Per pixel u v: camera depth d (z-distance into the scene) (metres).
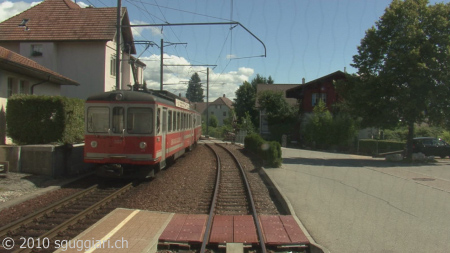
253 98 51.88
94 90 26.19
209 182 12.23
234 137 40.25
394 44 21.20
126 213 7.42
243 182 12.28
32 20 27.25
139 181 12.12
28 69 15.18
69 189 10.39
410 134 21.98
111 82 27.62
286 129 38.91
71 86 26.27
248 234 6.22
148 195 9.82
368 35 22.27
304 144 35.12
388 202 8.84
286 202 8.48
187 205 8.66
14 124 13.23
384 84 21.38
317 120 31.45
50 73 17.20
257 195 9.98
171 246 5.79
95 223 6.72
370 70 22.45
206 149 27.05
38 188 10.33
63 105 13.62
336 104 33.47
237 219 7.23
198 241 5.80
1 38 25.77
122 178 12.38
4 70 14.99
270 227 6.64
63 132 13.59
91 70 26.22
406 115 21.11
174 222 6.82
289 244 5.82
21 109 13.26
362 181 12.05
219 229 6.50
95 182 11.71
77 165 13.29
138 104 11.59
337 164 17.73
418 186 11.21
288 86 52.06
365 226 6.82
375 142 28.28
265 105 39.72
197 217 7.22
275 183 11.27
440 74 20.28
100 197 9.54
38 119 13.28
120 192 10.04
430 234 6.39
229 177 13.42
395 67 20.95
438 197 9.52
